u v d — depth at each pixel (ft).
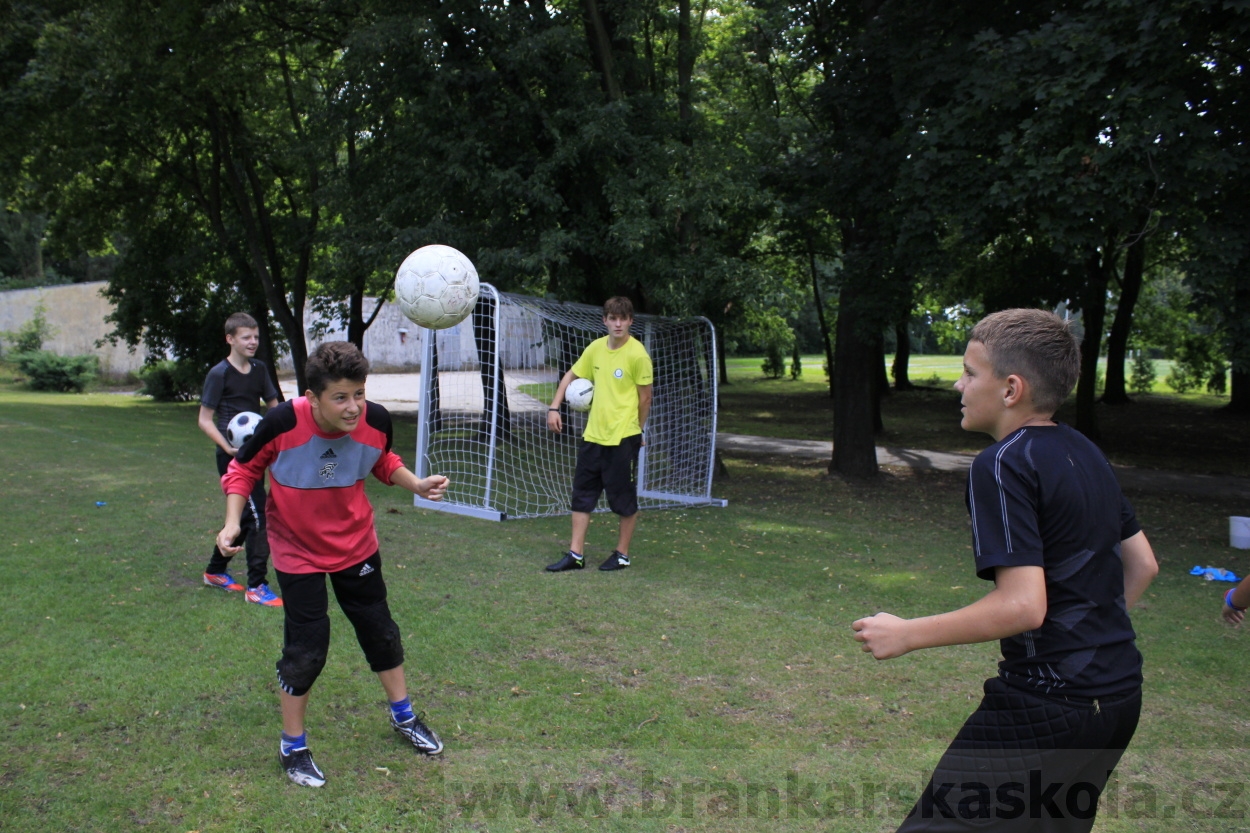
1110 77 22.95
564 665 13.57
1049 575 5.87
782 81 50.75
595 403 19.79
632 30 33.73
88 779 9.61
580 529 19.85
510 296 30.19
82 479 29.43
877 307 31.32
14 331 100.73
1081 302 47.78
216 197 61.67
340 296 61.82
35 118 49.47
